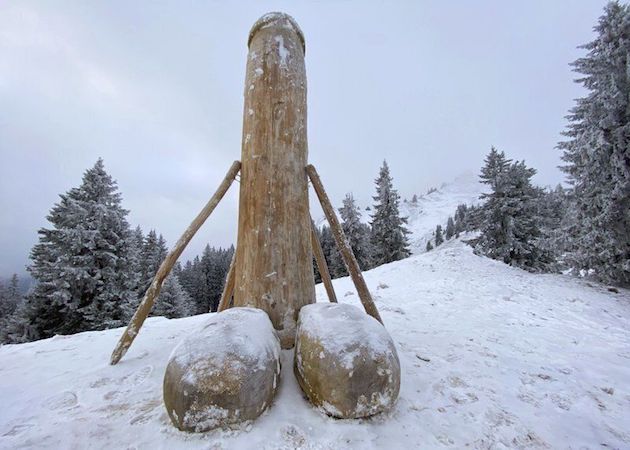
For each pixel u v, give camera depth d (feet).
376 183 95.20
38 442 6.97
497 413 8.59
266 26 12.79
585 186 34.50
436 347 13.56
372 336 8.29
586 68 34.68
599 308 23.38
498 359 12.52
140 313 11.43
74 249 52.24
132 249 59.67
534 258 59.36
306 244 11.60
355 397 7.61
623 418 8.79
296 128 12.07
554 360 12.90
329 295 14.33
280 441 6.99
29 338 48.73
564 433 7.91
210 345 7.73
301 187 11.84
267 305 10.47
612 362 12.93
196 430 7.13
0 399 8.80
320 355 7.99
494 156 63.36
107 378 10.05
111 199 60.18
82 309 50.42
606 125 32.04
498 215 61.72
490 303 23.65
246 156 11.89
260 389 7.58
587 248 33.73
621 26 31.83
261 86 12.07
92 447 6.86
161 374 10.32
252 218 11.12
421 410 8.52
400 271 38.09
